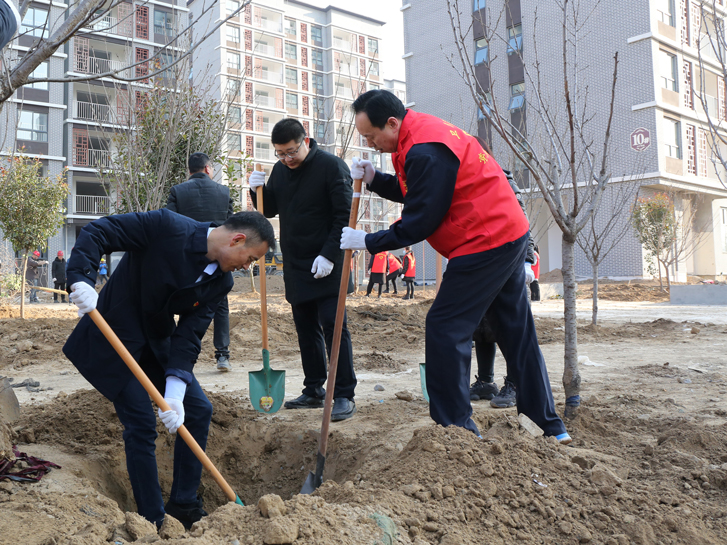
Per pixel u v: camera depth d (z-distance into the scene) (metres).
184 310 2.76
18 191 12.06
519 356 3.16
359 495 2.24
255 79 47.31
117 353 2.67
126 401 2.70
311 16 54.38
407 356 7.47
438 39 26.88
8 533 2.14
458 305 2.92
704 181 24.34
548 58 23.53
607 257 23.62
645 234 20.22
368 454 3.29
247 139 47.44
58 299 18.62
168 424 2.50
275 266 27.16
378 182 3.34
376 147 3.07
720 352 7.02
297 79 52.75
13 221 11.92
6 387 3.82
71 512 2.44
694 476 2.63
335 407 4.20
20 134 27.31
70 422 3.76
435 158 2.79
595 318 9.48
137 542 2.03
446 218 2.95
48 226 12.40
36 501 2.48
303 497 2.10
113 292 2.77
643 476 2.69
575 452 2.91
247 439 4.02
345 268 3.08
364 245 2.95
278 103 50.56
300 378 5.96
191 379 2.75
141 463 2.66
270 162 49.22
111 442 3.66
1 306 13.25
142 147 8.63
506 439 2.79
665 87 22.77
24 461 2.96
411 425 3.74
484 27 4.08
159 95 8.93
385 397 4.91
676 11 23.27
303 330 4.47
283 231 4.37
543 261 26.55
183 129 8.84
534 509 2.25
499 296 3.13
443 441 2.60
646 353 7.09
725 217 28.14
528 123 21.06
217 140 9.33
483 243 2.90
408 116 3.00
